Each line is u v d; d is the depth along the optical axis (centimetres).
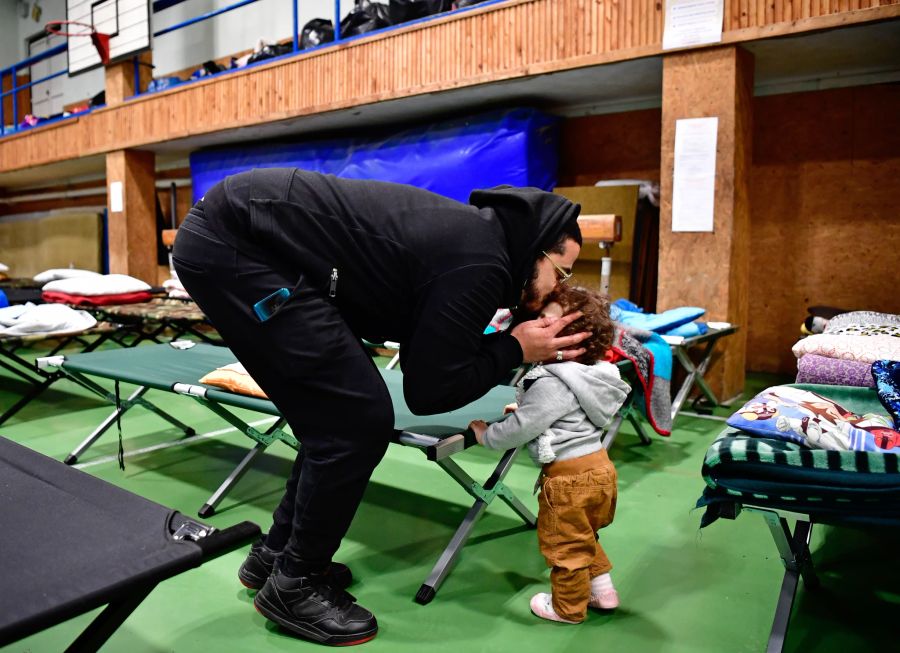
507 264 142
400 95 490
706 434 342
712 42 367
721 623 166
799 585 184
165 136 662
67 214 941
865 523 127
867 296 454
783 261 483
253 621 167
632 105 511
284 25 760
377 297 145
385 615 170
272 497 253
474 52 452
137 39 679
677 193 390
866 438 134
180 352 315
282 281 143
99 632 98
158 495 253
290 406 148
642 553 206
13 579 90
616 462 295
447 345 137
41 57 812
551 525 162
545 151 509
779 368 493
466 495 256
